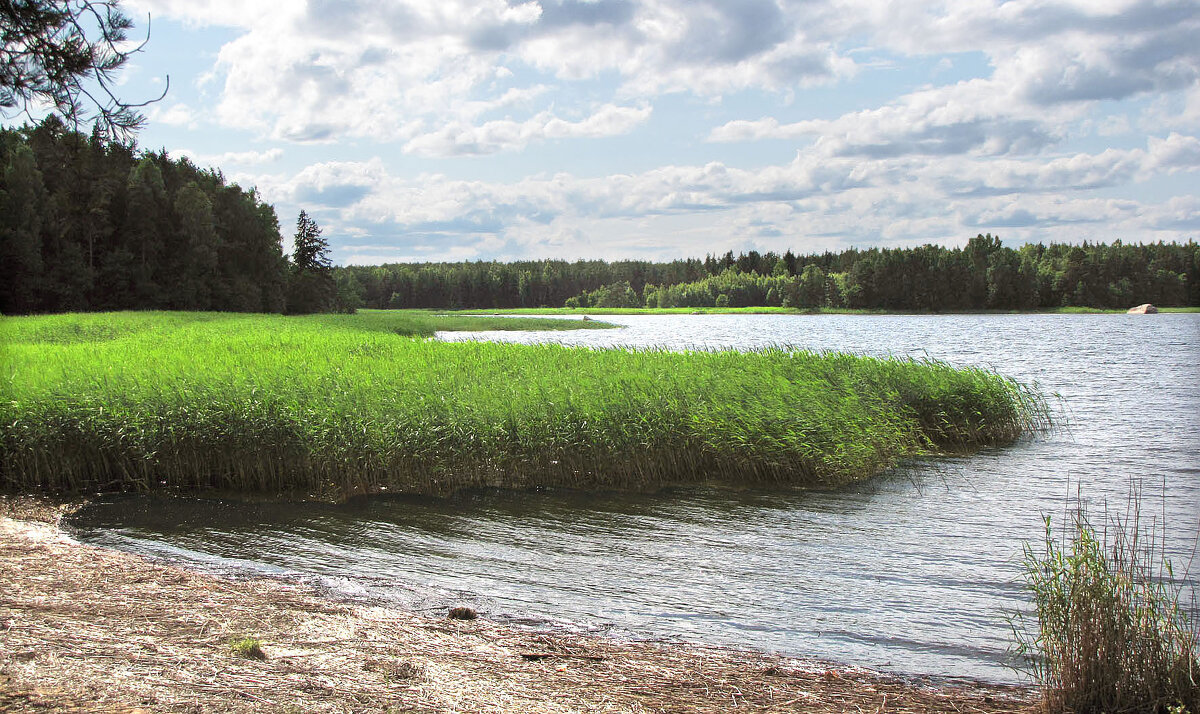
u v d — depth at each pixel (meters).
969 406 18.48
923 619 7.54
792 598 8.19
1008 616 7.62
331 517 11.66
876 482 14.22
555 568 9.25
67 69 5.74
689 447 14.50
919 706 5.41
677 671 5.99
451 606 7.75
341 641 6.05
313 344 27.88
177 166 90.94
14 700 4.25
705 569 9.22
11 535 9.71
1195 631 6.35
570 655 6.25
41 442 13.34
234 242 89.69
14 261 65.81
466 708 4.75
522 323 88.62
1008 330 74.12
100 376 16.03
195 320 49.69
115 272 74.25
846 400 16.89
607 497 13.02
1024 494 13.25
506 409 14.77
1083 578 5.18
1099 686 5.04
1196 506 12.30
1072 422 20.91
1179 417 21.61
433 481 13.62
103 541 10.21
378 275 197.62
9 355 20.86
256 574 8.69
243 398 14.36
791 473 14.11
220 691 4.65
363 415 14.41
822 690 5.69
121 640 5.57
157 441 13.38
